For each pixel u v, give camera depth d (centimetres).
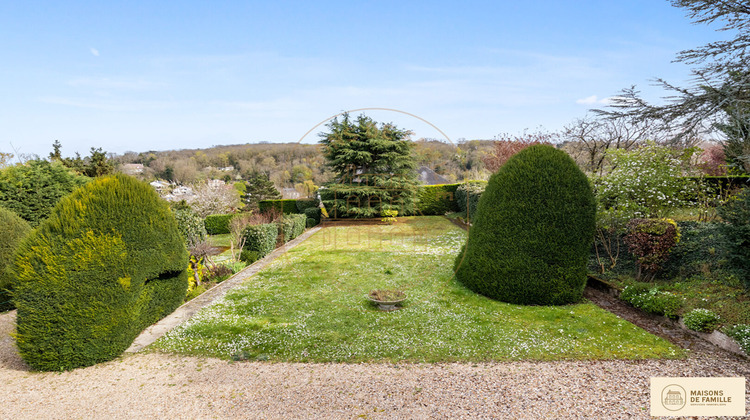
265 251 1038
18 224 658
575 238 583
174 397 350
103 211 452
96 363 430
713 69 540
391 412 314
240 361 427
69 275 414
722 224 511
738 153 665
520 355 425
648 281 646
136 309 475
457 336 480
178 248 566
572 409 313
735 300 498
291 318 562
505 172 635
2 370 420
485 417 304
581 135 1277
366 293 679
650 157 748
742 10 525
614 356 417
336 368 403
